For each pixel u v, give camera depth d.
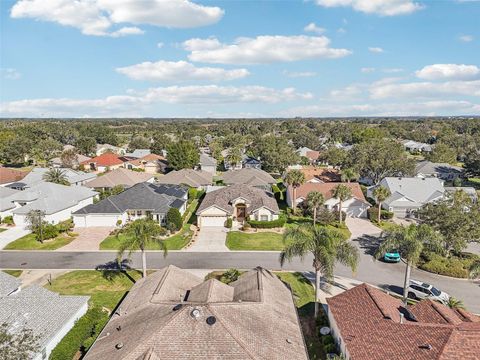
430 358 23.66
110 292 40.16
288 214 69.81
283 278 43.50
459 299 38.94
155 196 67.12
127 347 24.50
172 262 48.31
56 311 31.52
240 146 164.00
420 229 37.41
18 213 63.00
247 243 55.28
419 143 174.25
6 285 35.94
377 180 95.81
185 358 23.33
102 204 64.38
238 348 23.88
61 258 49.56
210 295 29.23
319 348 30.81
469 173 106.88
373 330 27.47
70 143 191.12
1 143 135.25
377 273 45.34
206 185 93.25
